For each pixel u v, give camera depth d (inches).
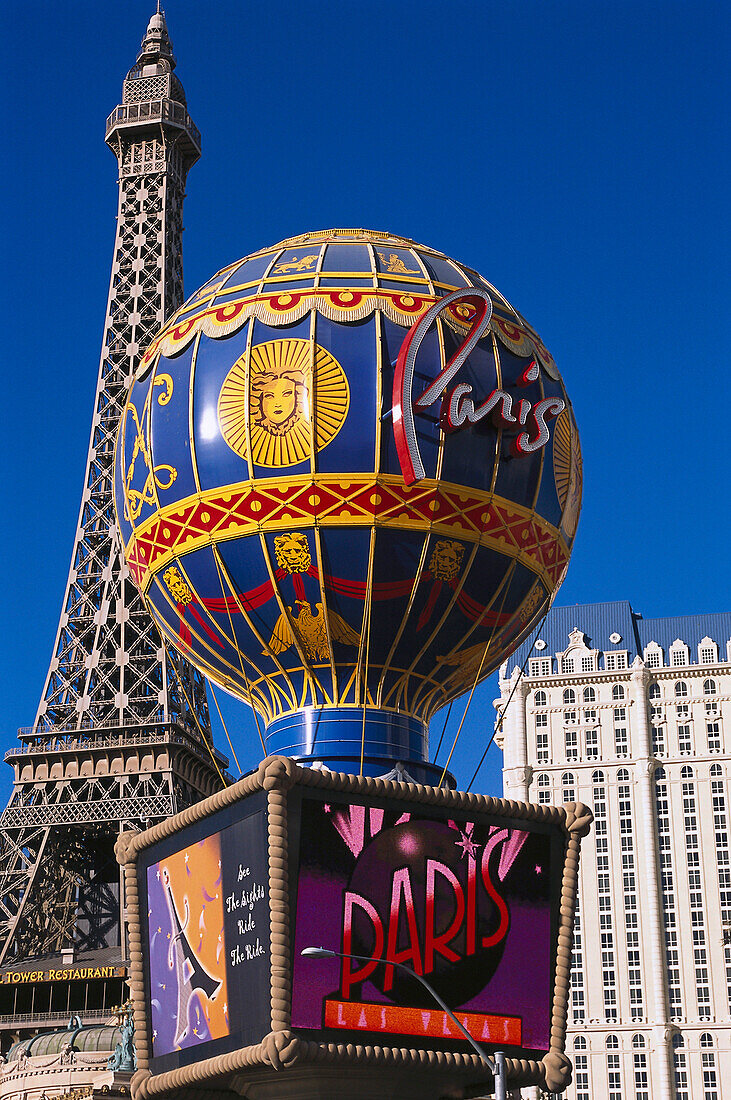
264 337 3166.8
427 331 3127.5
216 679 3432.6
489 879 3036.4
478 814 3053.6
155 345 3393.2
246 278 3312.0
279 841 2851.9
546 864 3107.8
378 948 2898.6
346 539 3073.3
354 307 3157.0
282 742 3221.0
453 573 3122.5
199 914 3090.6
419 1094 2984.7
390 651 3176.7
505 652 3405.5
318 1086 2910.9
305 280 3228.3
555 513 3312.0
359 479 3065.9
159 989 3240.7
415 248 3410.4
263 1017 2842.0
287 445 3085.6
